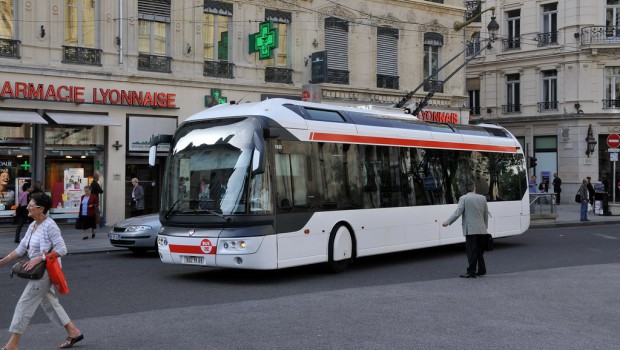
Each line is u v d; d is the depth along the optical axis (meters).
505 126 42.72
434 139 16.41
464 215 12.87
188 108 25.02
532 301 10.18
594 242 20.00
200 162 12.25
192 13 25.06
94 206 19.80
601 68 38.84
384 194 14.65
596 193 31.61
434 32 32.72
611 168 39.22
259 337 7.81
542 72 41.00
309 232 12.62
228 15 26.03
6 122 21.20
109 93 23.02
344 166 13.69
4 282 12.14
